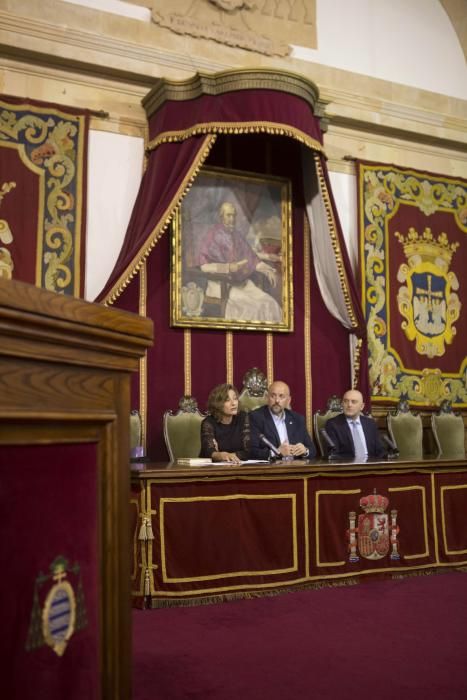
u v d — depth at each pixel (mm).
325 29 7656
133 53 6500
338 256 6555
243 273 6887
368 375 6973
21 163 6035
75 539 1234
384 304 7504
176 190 5785
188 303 6625
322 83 7531
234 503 4176
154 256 6594
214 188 6863
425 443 7645
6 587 1068
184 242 6672
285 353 7051
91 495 1291
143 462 5590
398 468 4750
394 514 4695
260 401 6617
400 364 7512
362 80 7766
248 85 5840
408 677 2691
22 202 6004
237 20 7137
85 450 1282
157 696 2482
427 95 8156
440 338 7824
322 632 3332
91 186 6387
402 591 4223
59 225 6117
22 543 1107
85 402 1277
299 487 4371
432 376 7711
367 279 7441
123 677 1330
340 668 2799
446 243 8000
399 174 7805
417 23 8266
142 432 6312
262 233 7016
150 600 3881
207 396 6637
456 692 2527
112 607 1318
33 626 1114
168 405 6469
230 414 5395
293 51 7426
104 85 6512
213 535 4086
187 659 2920
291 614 3684
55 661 1157
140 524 3961
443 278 7934
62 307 1184
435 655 2967
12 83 6172
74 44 6273
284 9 7426
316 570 4352
